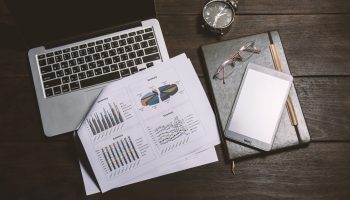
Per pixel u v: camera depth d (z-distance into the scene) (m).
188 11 0.95
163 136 0.87
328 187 0.85
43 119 0.87
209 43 0.93
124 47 0.90
